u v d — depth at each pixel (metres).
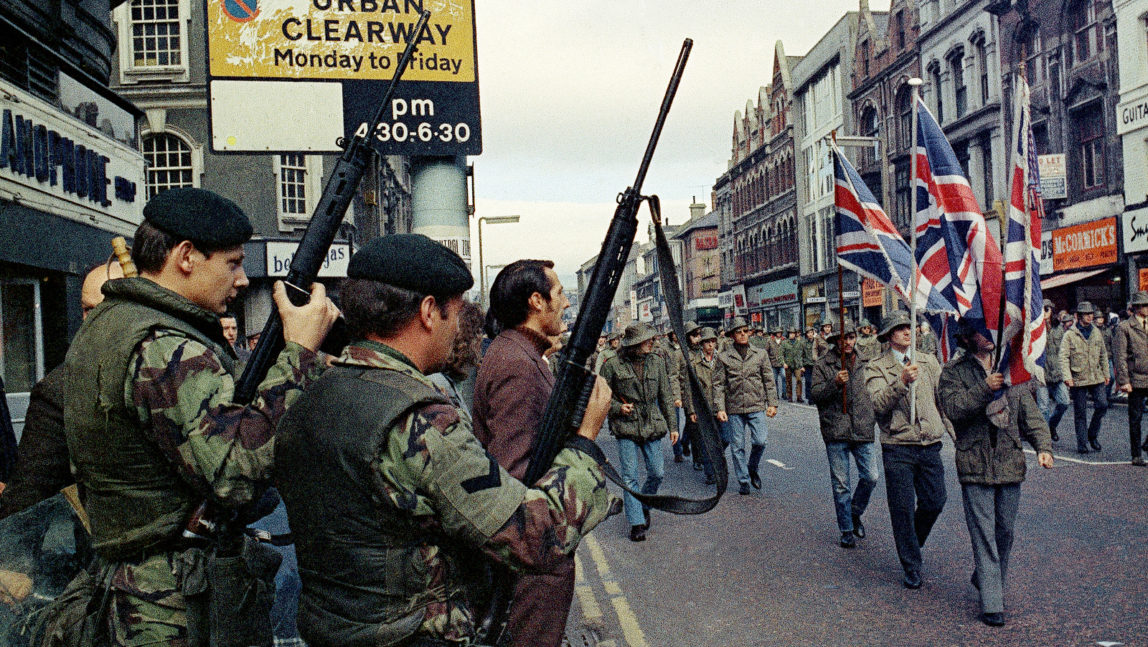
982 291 6.16
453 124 8.79
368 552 1.62
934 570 5.82
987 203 26.67
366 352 1.76
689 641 4.65
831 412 6.63
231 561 2.01
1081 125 21.72
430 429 1.62
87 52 9.87
